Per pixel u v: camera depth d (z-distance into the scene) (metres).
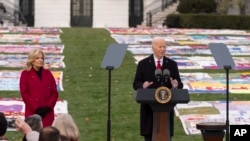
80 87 30.34
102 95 28.92
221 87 30.14
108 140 18.70
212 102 27.25
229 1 62.44
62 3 66.62
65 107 26.81
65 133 14.99
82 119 25.28
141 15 67.06
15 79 31.19
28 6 66.19
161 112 17.67
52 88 20.08
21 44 41.47
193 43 43.00
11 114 25.06
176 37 46.03
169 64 19.44
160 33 48.41
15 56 37.16
